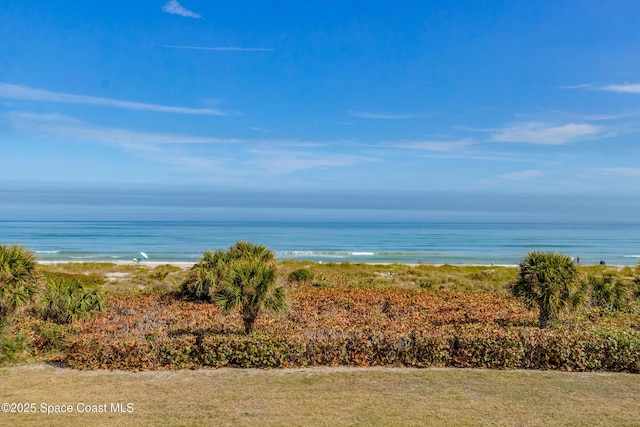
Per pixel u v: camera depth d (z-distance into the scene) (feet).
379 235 424.05
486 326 34.65
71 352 30.42
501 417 21.94
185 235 386.73
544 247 288.10
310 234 434.30
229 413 22.27
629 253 248.73
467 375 28.58
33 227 534.37
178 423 21.04
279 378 27.84
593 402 24.11
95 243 289.12
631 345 29.68
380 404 23.56
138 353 29.89
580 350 29.84
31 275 33.73
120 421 21.27
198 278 53.67
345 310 46.83
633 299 51.06
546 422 21.38
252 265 35.06
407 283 80.02
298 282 74.08
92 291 46.03
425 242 333.21
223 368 29.86
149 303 50.01
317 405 23.36
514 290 39.70
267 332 33.27
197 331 36.01
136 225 633.20
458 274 106.83
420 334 31.37
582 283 39.32
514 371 29.55
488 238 383.04
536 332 31.50
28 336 34.04
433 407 23.17
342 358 30.53
